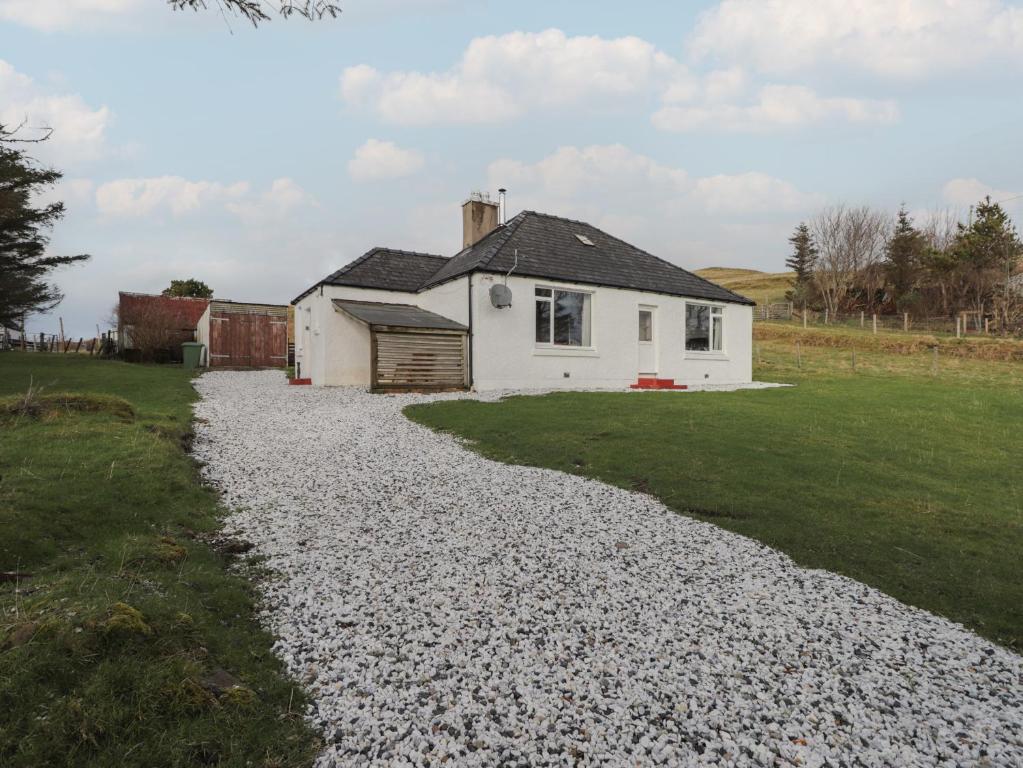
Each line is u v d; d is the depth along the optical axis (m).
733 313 21.36
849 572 5.16
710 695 3.22
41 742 2.28
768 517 6.39
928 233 55.88
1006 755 2.87
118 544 4.53
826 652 3.76
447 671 3.34
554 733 2.85
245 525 5.66
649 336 19.45
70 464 6.40
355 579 4.53
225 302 28.80
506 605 4.19
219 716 2.67
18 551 4.11
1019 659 3.84
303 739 2.72
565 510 6.43
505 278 16.56
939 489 7.54
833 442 9.81
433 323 16.14
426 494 6.90
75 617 3.02
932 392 16.34
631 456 8.66
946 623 4.30
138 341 25.81
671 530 5.94
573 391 16.28
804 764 2.73
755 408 12.81
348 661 3.39
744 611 4.27
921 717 3.13
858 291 53.00
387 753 2.66
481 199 22.00
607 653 3.61
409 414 12.39
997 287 43.50
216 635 3.42
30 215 24.89
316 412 12.49
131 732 2.46
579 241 19.80
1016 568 5.27
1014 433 11.08
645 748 2.77
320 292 18.47
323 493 6.83
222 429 10.37
